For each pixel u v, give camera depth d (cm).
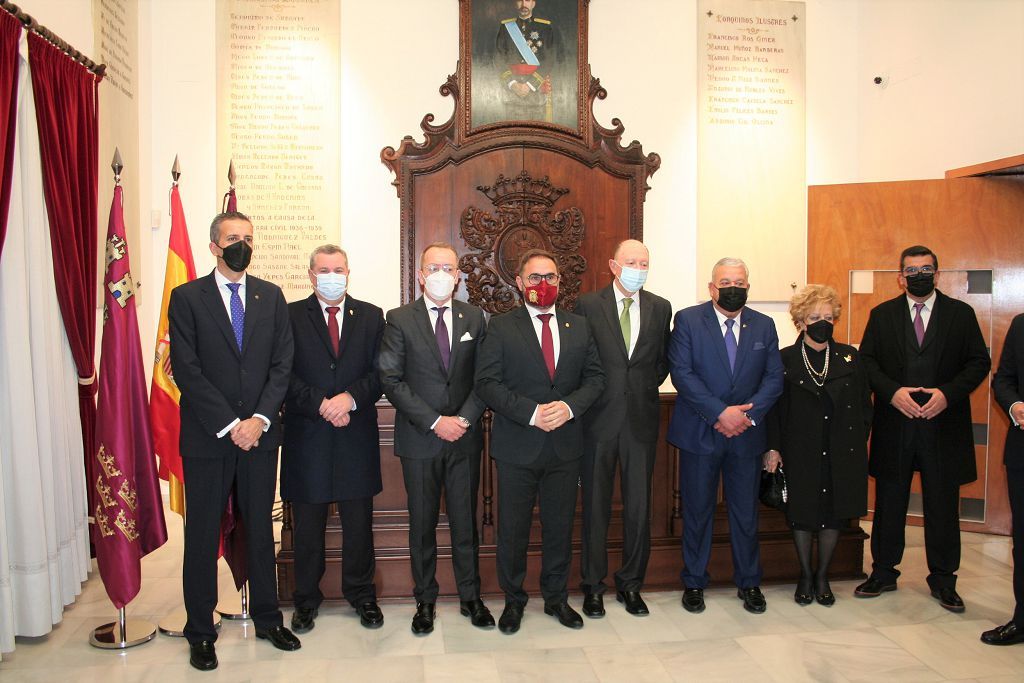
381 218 485
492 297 489
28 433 271
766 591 330
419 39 483
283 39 471
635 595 304
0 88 263
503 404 271
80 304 318
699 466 303
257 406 257
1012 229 432
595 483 294
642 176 498
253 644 274
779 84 515
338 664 256
